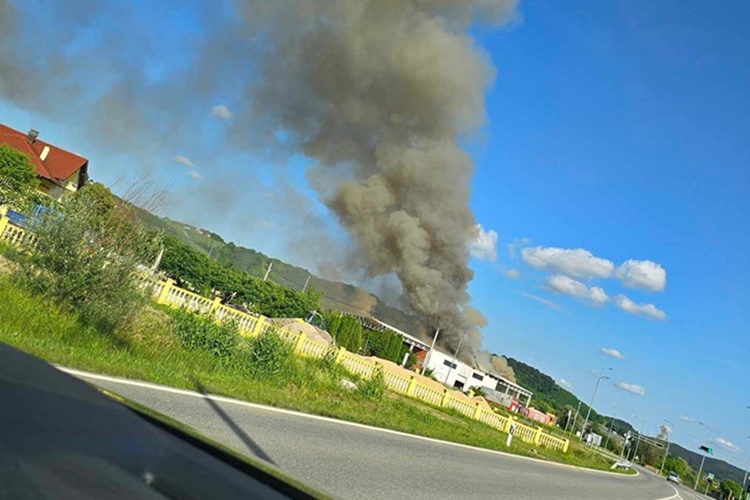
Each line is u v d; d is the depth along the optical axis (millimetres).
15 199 23641
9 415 1297
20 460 1184
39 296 9773
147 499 1345
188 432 2172
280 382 14008
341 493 6539
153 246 10977
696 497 45375
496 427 29516
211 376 11328
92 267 10195
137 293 10852
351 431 11625
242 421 8414
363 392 18266
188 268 38688
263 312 45875
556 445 33719
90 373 7512
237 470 1974
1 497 1080
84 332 9586
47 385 1564
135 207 10891
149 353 10812
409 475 9172
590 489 17016
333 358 19094
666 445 91000
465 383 73625
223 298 43344
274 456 7113
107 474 1339
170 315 13812
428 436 15844
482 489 10219
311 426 10414
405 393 26656
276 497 1869
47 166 48562
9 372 1506
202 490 1582
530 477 14852
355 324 46656
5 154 35312
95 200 10695
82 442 1389
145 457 1553
